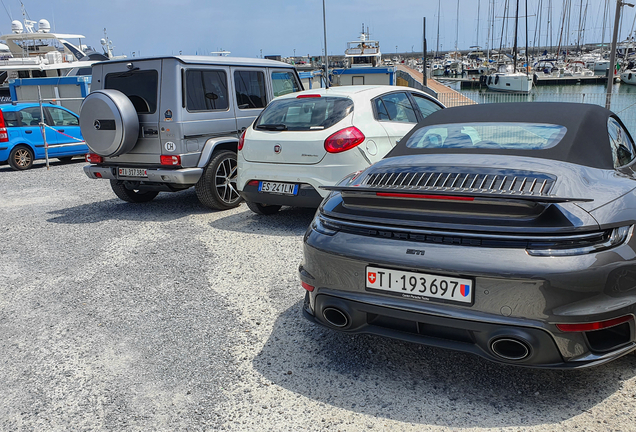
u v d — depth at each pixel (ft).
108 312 12.00
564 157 8.62
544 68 204.85
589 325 6.93
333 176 16.38
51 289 13.66
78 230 19.86
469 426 7.38
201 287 13.32
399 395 8.21
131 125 20.47
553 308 6.85
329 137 16.29
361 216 8.26
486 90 169.37
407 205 7.84
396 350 9.68
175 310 11.94
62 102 51.44
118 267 15.20
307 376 8.90
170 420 7.86
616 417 7.39
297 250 16.06
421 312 7.55
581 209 7.21
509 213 7.17
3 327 11.44
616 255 7.04
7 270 15.40
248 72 23.94
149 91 20.68
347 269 8.16
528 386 8.30
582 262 6.82
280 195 17.42
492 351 7.30
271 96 25.40
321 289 8.59
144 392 8.64
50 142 39.93
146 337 10.63
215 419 7.84
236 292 12.86
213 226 19.45
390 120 18.17
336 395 8.30
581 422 7.33
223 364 9.44
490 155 8.96
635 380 8.29
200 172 20.85
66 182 32.14
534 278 6.81
